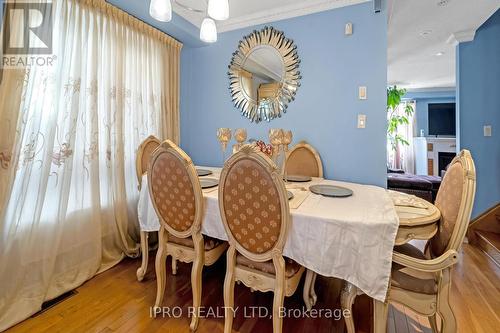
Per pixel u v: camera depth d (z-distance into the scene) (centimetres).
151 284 198
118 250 237
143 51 256
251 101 285
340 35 239
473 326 152
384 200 153
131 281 202
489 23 285
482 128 291
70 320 158
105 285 196
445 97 669
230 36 292
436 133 679
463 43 297
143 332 148
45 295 174
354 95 237
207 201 155
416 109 702
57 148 185
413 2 237
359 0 230
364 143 235
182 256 163
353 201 151
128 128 245
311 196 162
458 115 302
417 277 123
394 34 309
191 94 320
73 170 198
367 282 118
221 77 301
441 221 131
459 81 299
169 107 292
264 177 120
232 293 143
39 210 173
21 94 162
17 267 164
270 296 186
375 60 228
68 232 196
